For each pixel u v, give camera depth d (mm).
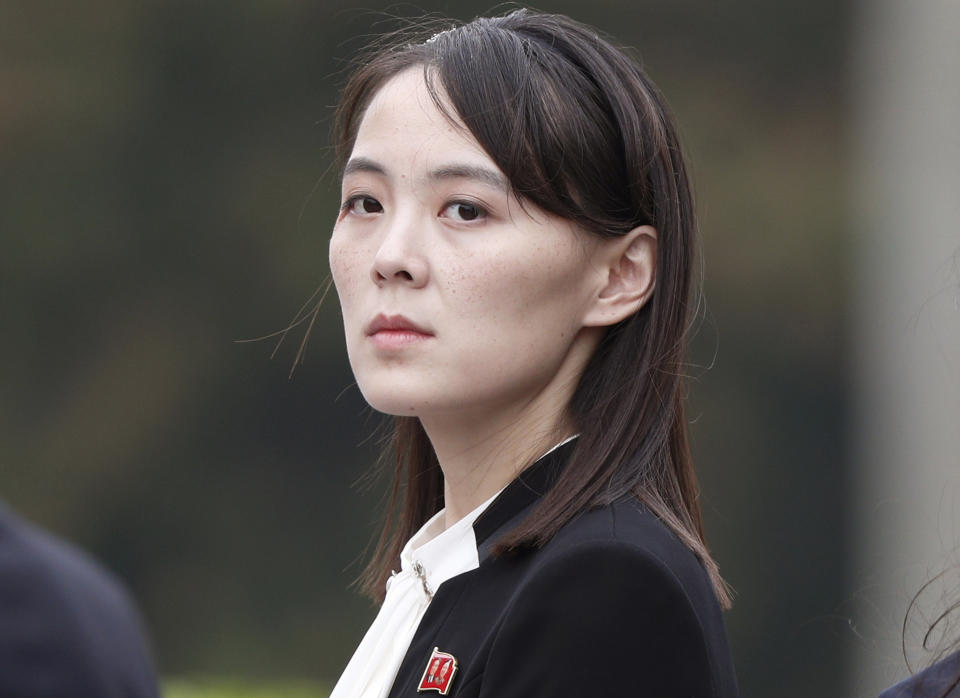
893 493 34531
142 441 38031
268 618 36781
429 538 8531
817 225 36594
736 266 36625
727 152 36938
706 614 7465
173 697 28719
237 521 37312
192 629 37094
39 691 4996
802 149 37000
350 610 36406
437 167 7797
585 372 8180
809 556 35438
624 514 7562
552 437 8086
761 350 36344
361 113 8570
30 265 38875
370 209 8078
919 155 36500
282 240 37969
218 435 37656
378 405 7914
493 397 7902
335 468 37000
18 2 38938
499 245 7742
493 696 7145
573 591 7156
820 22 37188
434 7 36844
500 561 7781
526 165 7762
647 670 7059
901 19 36875
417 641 7883
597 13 36938
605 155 7980
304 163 38156
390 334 7836
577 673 7039
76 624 5121
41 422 38656
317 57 38250
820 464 35938
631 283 8141
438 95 7895
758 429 36062
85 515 38000
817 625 35188
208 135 38906
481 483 8234
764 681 35125
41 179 39062
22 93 39000
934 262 35719
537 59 8008
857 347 36125
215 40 38625
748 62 37125
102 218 38781
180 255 38531
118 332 39031
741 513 35781
